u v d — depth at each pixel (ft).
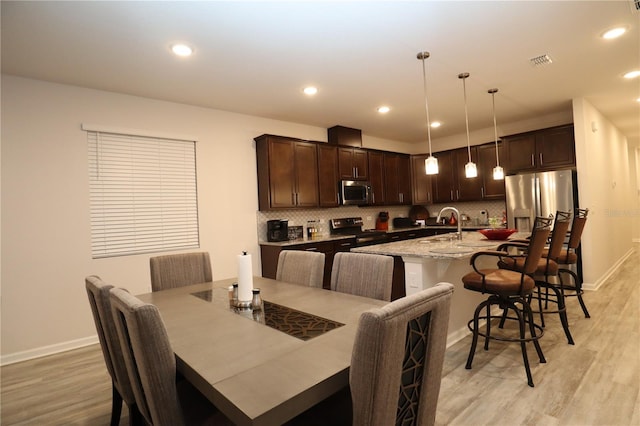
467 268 10.53
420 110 15.28
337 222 18.07
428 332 3.72
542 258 10.35
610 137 18.78
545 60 10.37
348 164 17.69
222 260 13.93
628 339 9.18
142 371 3.85
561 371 7.71
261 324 5.01
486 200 19.16
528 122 17.75
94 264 11.10
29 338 9.95
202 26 7.82
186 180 13.17
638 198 29.45
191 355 4.02
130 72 10.10
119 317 4.33
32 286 10.06
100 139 11.37
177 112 13.00
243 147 14.78
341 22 7.88
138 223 12.03
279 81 11.25
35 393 7.88
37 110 10.28
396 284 10.08
